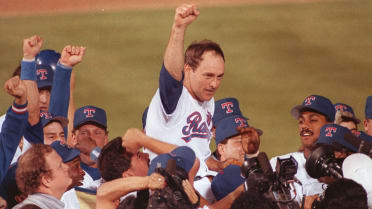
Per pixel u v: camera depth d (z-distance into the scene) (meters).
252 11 65.94
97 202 14.91
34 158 14.87
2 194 16.20
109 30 62.66
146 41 59.38
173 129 18.34
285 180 14.74
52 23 64.75
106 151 15.68
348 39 56.97
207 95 18.89
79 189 17.22
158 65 53.50
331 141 18.33
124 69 52.56
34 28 63.12
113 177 15.51
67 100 20.56
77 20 65.75
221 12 66.31
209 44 18.81
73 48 20.44
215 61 18.56
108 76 50.94
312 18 62.66
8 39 59.53
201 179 17.88
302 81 48.78
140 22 64.94
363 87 46.75
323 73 50.06
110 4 71.19
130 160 15.88
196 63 18.61
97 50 57.00
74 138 20.69
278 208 14.28
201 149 19.00
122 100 46.00
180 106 18.38
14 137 16.08
